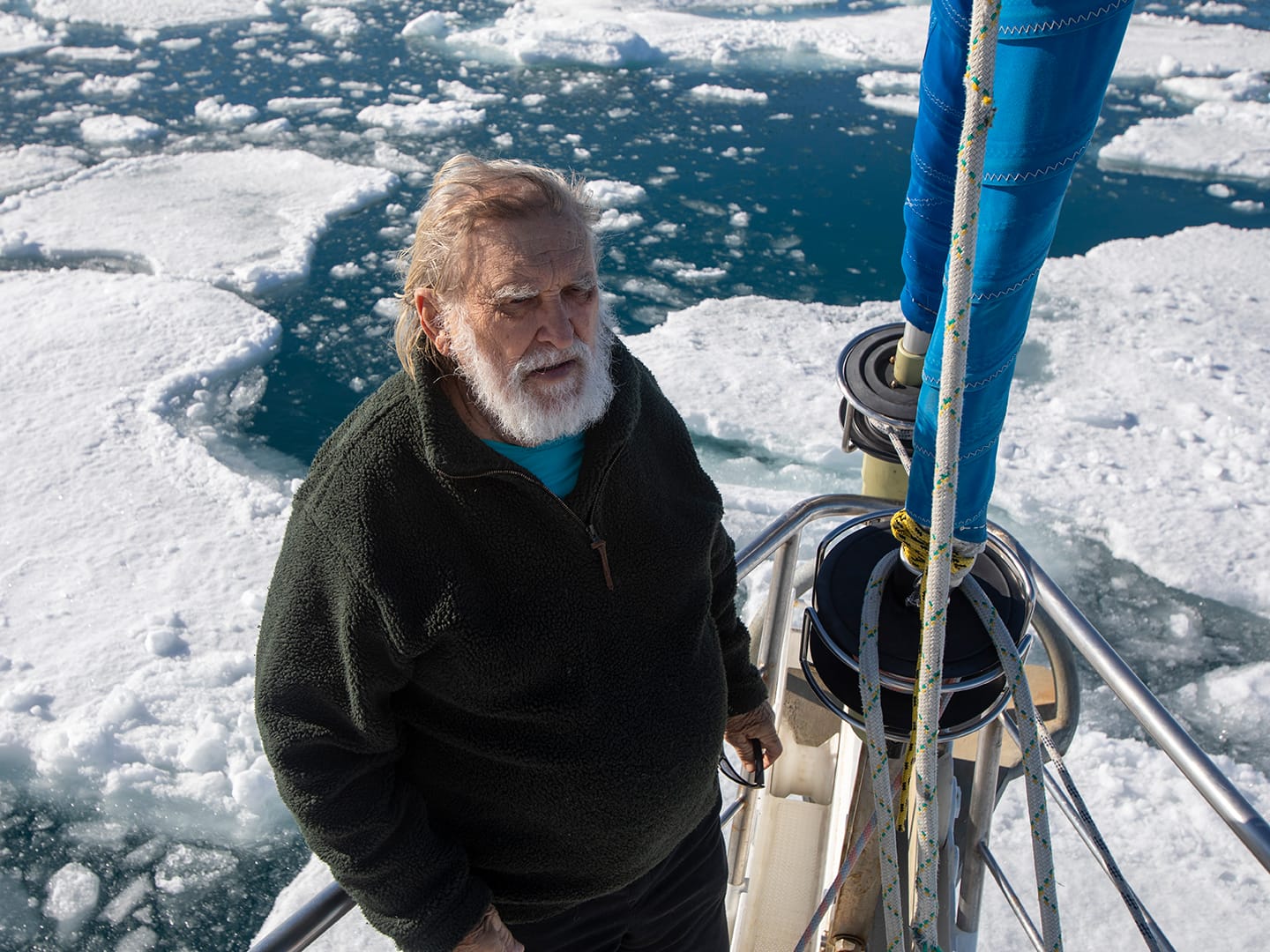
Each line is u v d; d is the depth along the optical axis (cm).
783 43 1221
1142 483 570
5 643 478
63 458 595
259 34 1253
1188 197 905
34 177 918
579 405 107
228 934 378
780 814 202
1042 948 121
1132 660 478
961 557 119
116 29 1267
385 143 985
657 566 122
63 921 382
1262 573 514
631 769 119
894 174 927
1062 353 686
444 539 107
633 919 137
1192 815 384
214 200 884
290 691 108
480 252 101
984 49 79
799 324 721
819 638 131
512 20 1279
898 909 120
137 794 420
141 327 711
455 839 123
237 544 541
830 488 575
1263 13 1319
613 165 941
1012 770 172
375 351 704
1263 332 706
